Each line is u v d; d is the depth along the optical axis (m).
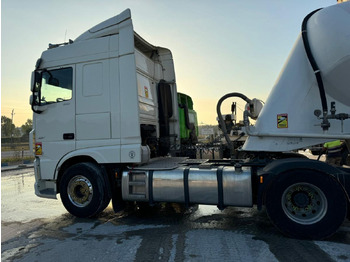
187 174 4.09
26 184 9.55
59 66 4.89
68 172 4.69
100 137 4.56
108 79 4.55
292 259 2.96
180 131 6.84
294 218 3.54
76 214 4.63
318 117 3.77
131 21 4.45
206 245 3.40
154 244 3.48
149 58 5.67
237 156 5.12
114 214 5.00
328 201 3.37
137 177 4.40
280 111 4.03
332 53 3.53
